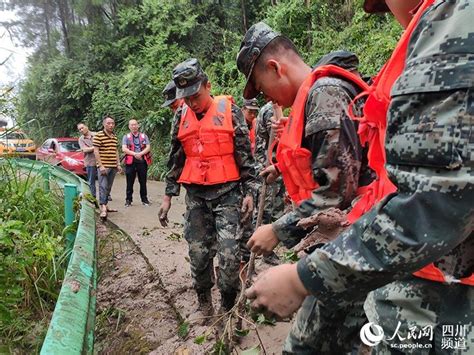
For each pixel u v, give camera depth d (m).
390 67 1.22
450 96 0.89
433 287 1.11
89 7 23.42
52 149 14.81
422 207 0.88
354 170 1.81
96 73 21.47
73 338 1.94
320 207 1.80
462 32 0.90
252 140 5.97
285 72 2.15
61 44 30.59
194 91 3.40
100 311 4.57
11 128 5.24
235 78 15.87
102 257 5.92
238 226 3.53
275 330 3.34
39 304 4.09
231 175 3.48
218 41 19.14
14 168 5.66
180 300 4.16
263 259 4.82
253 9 19.19
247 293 1.07
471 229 0.91
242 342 3.19
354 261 0.93
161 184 14.16
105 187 8.43
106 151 8.48
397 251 0.90
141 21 20.33
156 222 7.88
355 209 1.55
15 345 3.61
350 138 1.80
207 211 3.65
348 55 2.06
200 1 20.28
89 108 21.86
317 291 0.97
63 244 4.69
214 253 3.77
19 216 4.91
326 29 12.33
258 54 2.14
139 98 18.14
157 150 16.41
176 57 18.19
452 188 0.86
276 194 5.12
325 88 1.86
